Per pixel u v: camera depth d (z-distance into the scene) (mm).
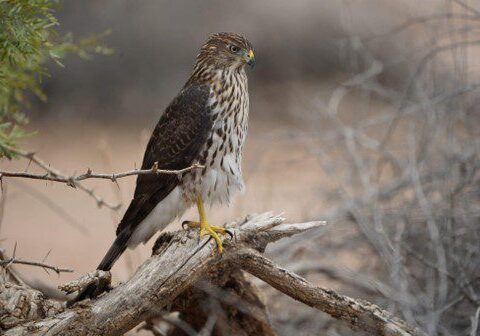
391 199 12766
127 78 23031
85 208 17375
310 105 19781
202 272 8156
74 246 15773
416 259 11508
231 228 8484
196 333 9477
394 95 15344
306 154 18938
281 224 8625
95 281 7754
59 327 7414
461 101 13062
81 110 22156
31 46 8523
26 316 7535
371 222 12195
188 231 8406
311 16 24578
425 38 16828
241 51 9641
